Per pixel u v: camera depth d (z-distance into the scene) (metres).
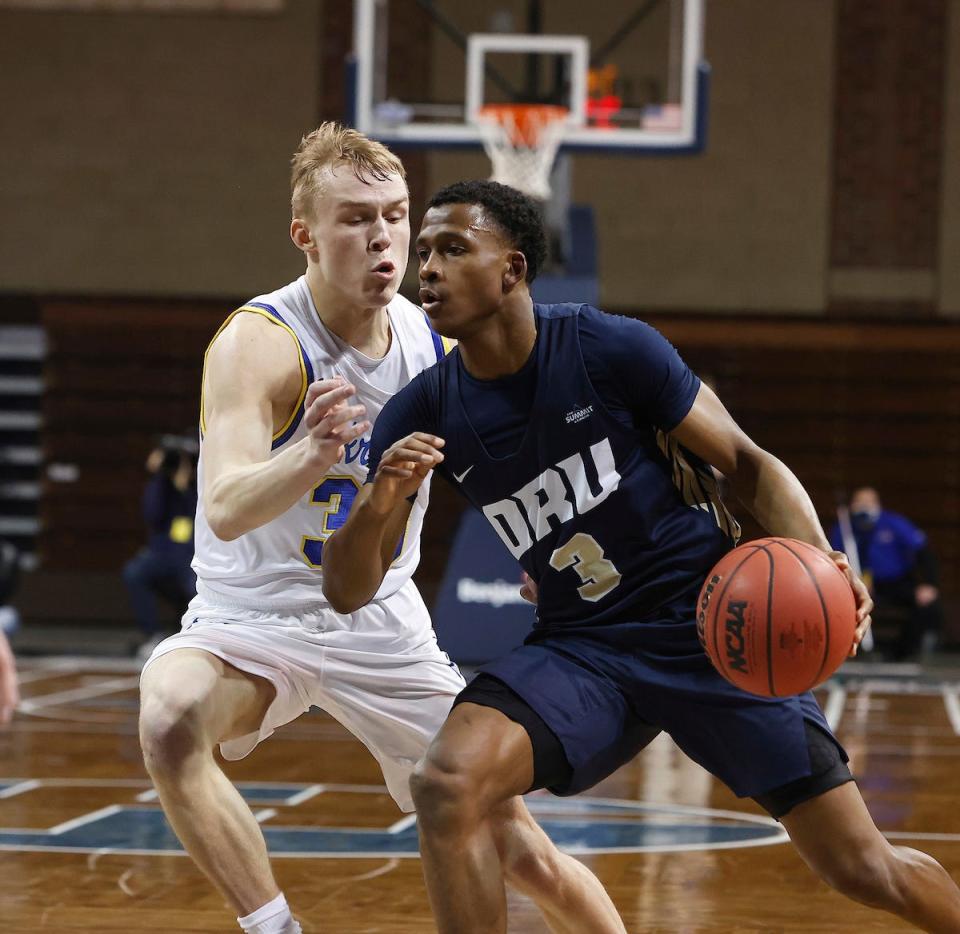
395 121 11.09
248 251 15.78
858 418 15.70
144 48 15.82
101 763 7.11
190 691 3.16
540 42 11.05
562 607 2.91
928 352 15.61
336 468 3.41
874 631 12.77
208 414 3.22
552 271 11.62
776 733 2.73
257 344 3.25
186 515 12.38
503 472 2.85
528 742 2.69
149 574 12.39
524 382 2.82
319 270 3.35
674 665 2.80
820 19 15.50
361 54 11.16
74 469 16.03
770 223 15.59
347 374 3.38
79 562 15.95
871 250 15.55
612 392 2.82
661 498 2.86
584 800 6.21
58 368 16.02
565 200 11.55
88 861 4.83
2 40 15.88
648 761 7.49
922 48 15.43
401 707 3.45
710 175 15.62
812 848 2.76
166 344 15.98
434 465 2.73
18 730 8.34
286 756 7.59
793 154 15.55
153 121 15.80
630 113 10.96
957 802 6.20
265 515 2.93
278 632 3.35
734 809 5.98
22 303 16.14
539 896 3.12
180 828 3.08
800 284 15.62
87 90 15.83
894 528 12.67
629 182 15.67
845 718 9.49
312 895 4.38
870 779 6.84
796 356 15.75
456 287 2.75
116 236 15.87
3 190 15.93
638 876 4.68
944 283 15.48
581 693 2.76
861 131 15.52
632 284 15.70
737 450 2.84
